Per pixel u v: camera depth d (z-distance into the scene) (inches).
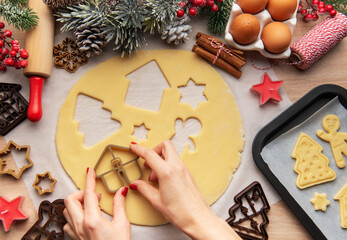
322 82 30.2
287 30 28.0
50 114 28.5
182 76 29.4
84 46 27.7
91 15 26.4
